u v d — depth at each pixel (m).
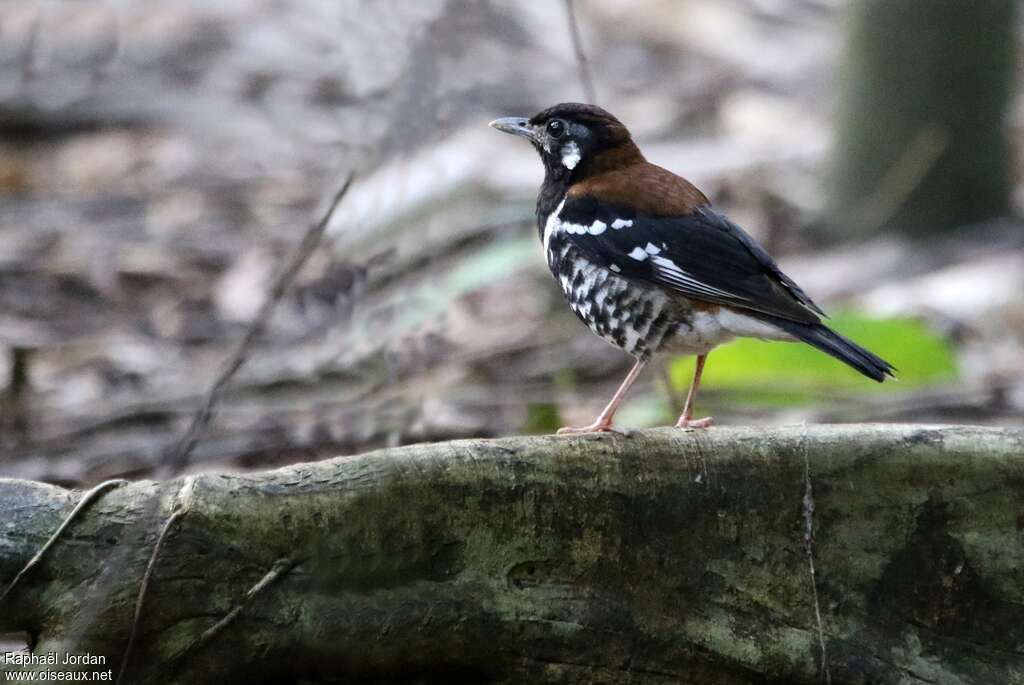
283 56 19.92
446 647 7.07
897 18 16.53
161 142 18.55
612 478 7.19
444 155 13.88
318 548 6.84
